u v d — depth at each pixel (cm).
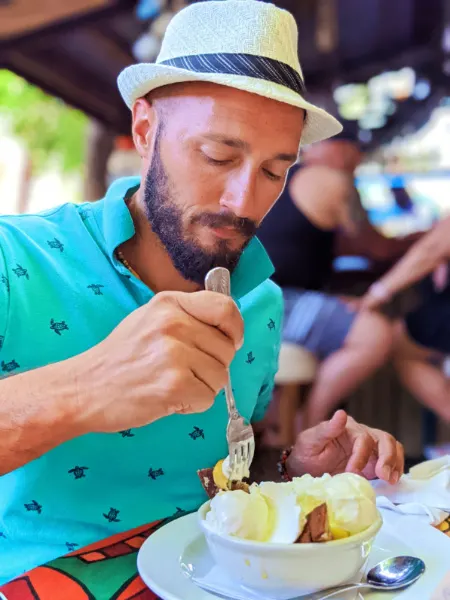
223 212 93
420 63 356
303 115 96
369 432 109
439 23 328
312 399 254
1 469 79
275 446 122
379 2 315
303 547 66
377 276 273
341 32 334
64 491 99
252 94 88
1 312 95
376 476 105
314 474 108
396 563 75
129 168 449
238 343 78
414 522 87
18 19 232
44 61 293
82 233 108
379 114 385
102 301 102
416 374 266
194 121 90
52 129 686
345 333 249
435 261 245
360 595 70
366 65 360
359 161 264
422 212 352
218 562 71
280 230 252
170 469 106
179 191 94
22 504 97
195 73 86
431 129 378
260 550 67
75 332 100
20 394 78
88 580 73
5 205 719
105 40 296
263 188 94
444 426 280
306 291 258
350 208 255
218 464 84
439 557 77
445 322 261
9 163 714
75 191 735
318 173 248
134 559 78
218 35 93
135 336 75
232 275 114
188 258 98
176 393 73
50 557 95
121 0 224
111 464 101
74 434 78
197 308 75
